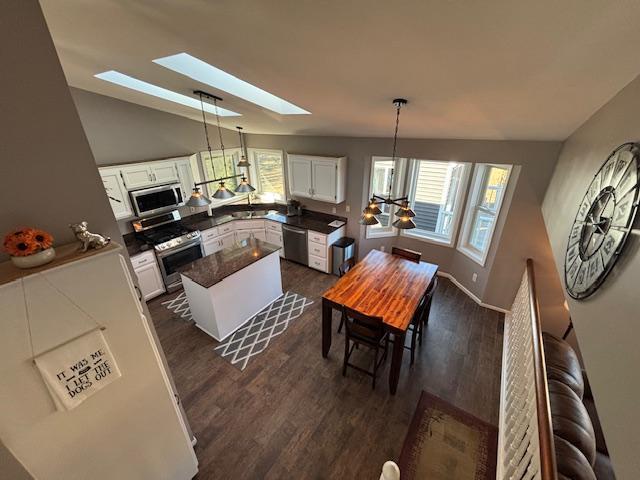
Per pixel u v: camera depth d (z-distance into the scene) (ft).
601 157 5.33
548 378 6.89
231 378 9.94
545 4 3.10
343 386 9.59
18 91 3.91
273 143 18.17
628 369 2.61
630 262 3.15
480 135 10.68
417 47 4.50
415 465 7.45
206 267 11.75
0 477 3.62
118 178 13.07
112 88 11.27
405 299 9.40
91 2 4.65
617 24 3.09
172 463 6.45
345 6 3.77
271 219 17.80
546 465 3.84
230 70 7.11
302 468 7.37
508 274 12.52
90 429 4.84
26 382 3.98
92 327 4.51
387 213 16.93
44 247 3.89
